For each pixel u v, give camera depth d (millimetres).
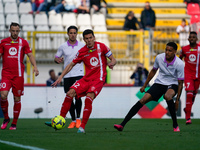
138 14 69812
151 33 57969
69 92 23484
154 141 19297
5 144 18578
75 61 23844
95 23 65375
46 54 56156
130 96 44969
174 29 62250
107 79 56062
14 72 27484
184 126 31500
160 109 44344
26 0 67750
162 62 24594
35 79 55188
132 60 57312
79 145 17922
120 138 20625
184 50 34562
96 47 23516
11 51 27281
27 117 44125
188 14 72250
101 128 29172
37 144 18422
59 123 23609
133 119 42062
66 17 64688
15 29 27016
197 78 34312
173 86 24688
